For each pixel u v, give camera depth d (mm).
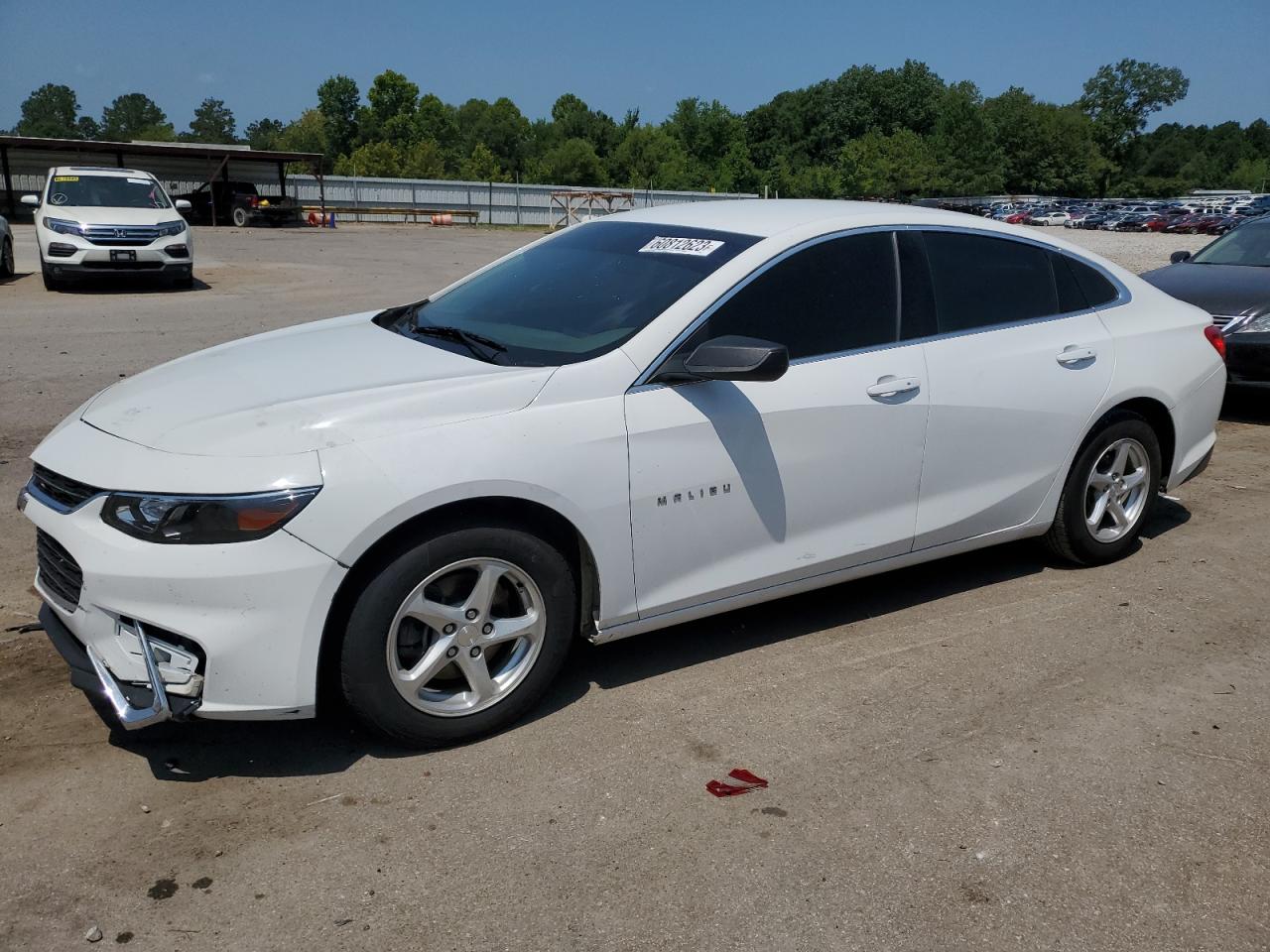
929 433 4047
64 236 14930
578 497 3275
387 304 14461
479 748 3303
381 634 3059
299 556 2881
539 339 3652
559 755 3268
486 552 3180
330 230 38906
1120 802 3086
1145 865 2811
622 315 3629
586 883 2682
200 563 2852
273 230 36812
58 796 2982
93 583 2908
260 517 2863
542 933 2502
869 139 105500
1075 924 2582
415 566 3061
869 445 3889
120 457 3039
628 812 2979
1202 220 65250
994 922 2578
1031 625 4305
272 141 132000
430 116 121500
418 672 3158
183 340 10852
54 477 3145
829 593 4617
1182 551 5188
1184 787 3172
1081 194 122562
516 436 3176
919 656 3998
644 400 3420
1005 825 2963
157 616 2873
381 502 2947
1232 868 2809
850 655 3996
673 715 3523
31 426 7070
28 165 37719
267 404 3199
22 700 3498
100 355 9844
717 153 103688
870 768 3230
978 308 4273
